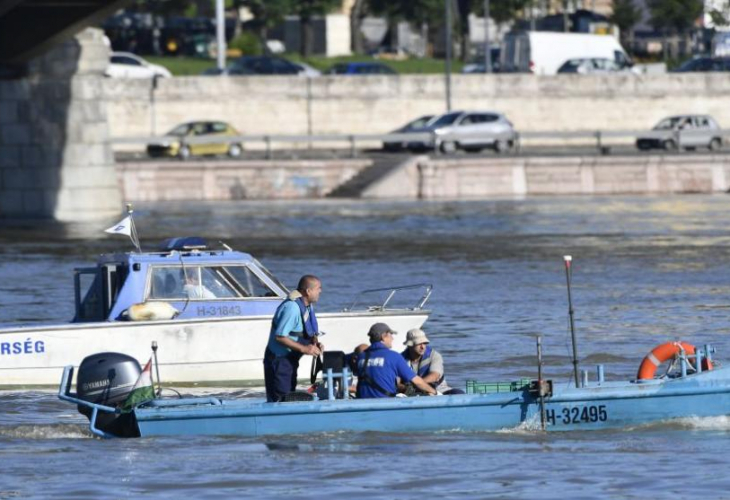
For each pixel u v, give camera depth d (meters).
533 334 102.31
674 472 60.75
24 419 73.62
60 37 193.00
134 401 68.69
